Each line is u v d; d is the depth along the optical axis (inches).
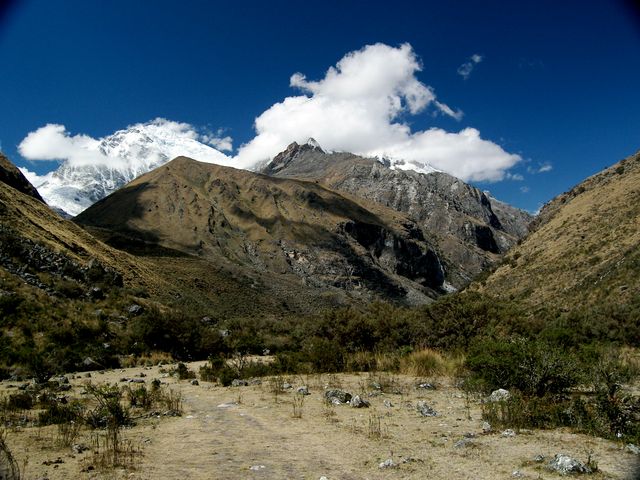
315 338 994.7
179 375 863.1
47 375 829.8
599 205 3801.7
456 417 410.0
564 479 247.6
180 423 426.6
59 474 267.7
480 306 914.7
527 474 256.4
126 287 2170.3
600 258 2854.3
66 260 1879.9
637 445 307.1
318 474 266.7
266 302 5713.6
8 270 1433.3
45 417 438.0
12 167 3284.9
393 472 266.1
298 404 497.4
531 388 453.4
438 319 939.3
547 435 340.8
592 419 358.0
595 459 279.9
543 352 471.2
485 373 505.4
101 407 449.7
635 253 2460.6
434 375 681.6
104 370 1056.2
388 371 753.6
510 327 873.5
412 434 354.3
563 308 2486.5
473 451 302.7
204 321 2431.1
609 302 2145.7
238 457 306.2
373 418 413.1
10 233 1739.7
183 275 5216.5
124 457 306.3
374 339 1034.7
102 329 1341.0
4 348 972.6
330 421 408.5
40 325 1159.0
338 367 811.4
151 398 551.5
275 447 331.3
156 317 1510.8
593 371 433.4
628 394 395.9
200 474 268.8
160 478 261.3
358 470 272.8
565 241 3651.6
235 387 668.1
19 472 263.0
